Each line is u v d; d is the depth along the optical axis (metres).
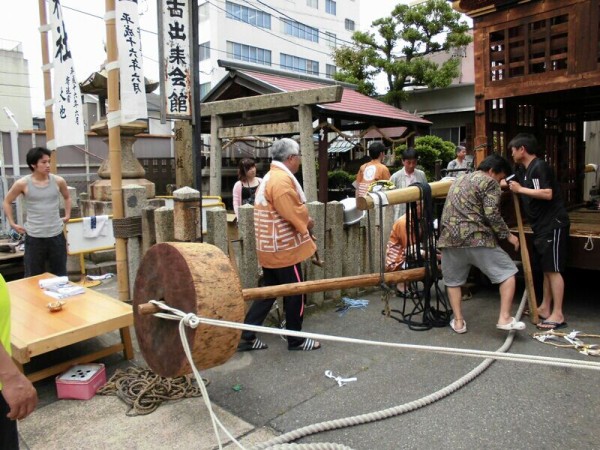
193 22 4.53
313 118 8.55
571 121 7.06
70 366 3.38
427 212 4.25
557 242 4.14
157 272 2.43
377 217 5.53
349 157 16.53
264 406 3.02
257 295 3.12
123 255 4.67
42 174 4.97
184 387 3.20
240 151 14.98
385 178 6.52
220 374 3.46
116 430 2.76
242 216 4.43
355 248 5.36
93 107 14.27
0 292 1.82
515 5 4.73
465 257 4.06
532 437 2.62
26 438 2.69
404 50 17.77
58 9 5.74
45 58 6.43
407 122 10.47
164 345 2.38
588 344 3.86
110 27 4.54
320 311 4.86
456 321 4.22
